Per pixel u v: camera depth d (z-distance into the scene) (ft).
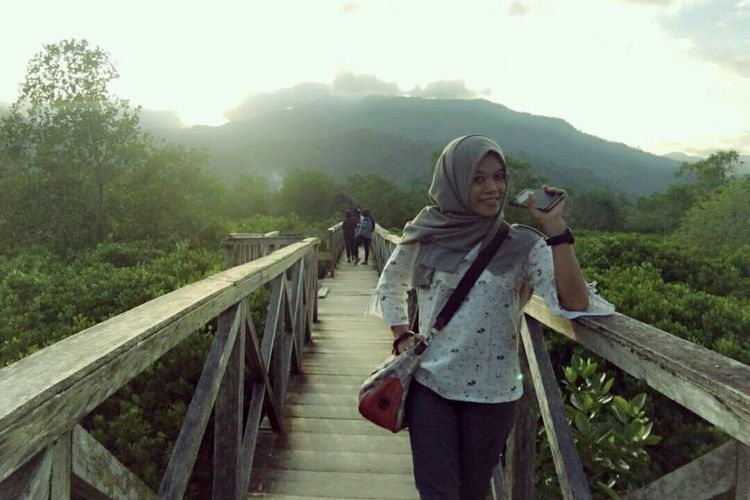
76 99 48.91
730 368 3.59
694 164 182.50
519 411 7.14
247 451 9.88
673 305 13.58
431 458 5.69
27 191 48.34
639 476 9.06
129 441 9.04
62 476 3.52
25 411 3.01
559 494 9.23
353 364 17.58
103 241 48.49
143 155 51.98
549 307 5.46
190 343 11.11
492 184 5.66
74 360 3.76
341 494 9.95
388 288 6.43
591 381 9.57
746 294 22.72
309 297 20.42
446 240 5.82
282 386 12.92
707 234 56.95
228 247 29.53
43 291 18.47
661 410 10.33
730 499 3.47
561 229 5.28
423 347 5.85
